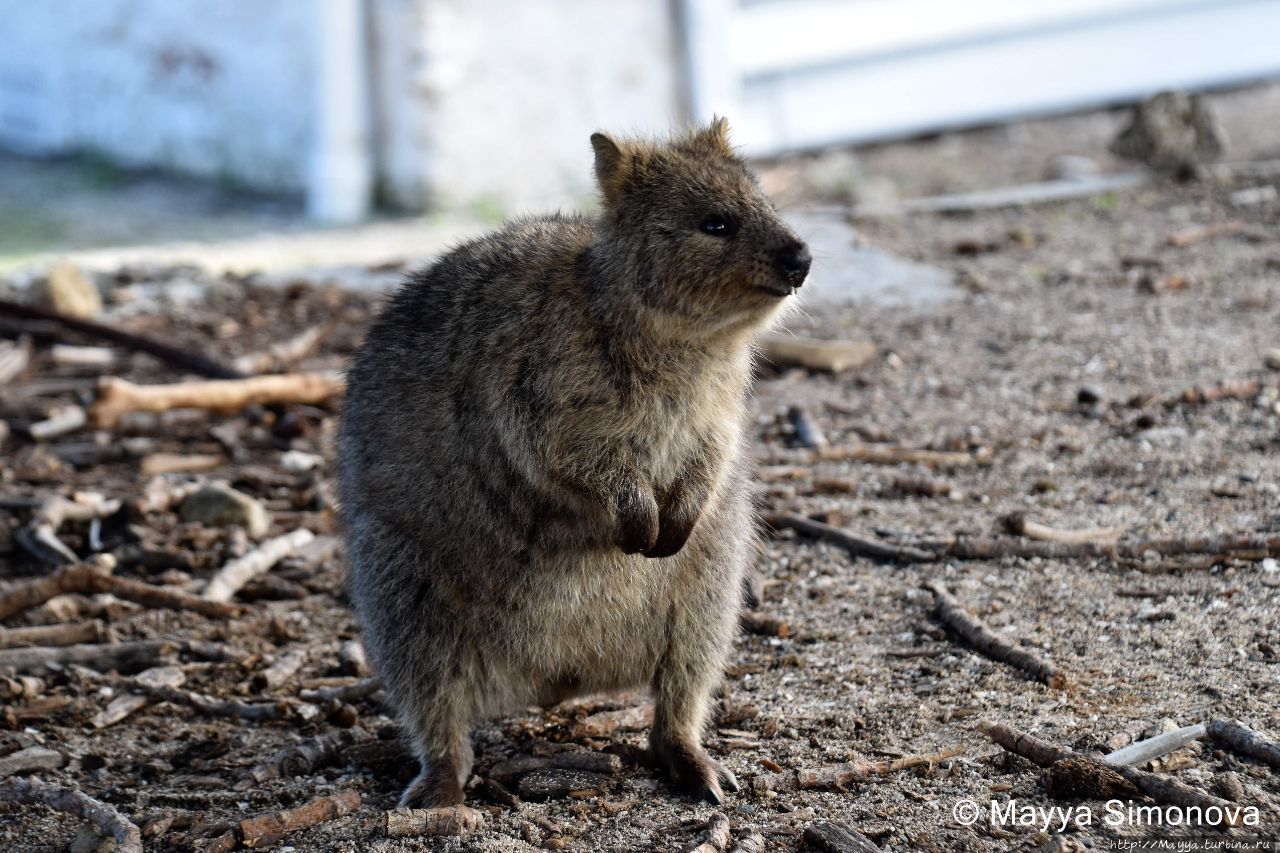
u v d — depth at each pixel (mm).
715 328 5129
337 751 5535
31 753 5512
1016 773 4879
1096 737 5027
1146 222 12742
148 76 17703
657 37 16797
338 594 7098
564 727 5746
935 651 5953
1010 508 7336
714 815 4738
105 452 8758
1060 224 13000
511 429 5070
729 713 5617
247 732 5809
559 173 16734
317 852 4727
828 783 4922
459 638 5254
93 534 7668
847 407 8992
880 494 7672
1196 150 13836
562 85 16516
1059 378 9125
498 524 5152
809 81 16781
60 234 15172
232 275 12719
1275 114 16594
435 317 5395
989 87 17047
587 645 5297
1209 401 8406
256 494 8281
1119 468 7652
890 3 16656
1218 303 10305
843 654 6051
